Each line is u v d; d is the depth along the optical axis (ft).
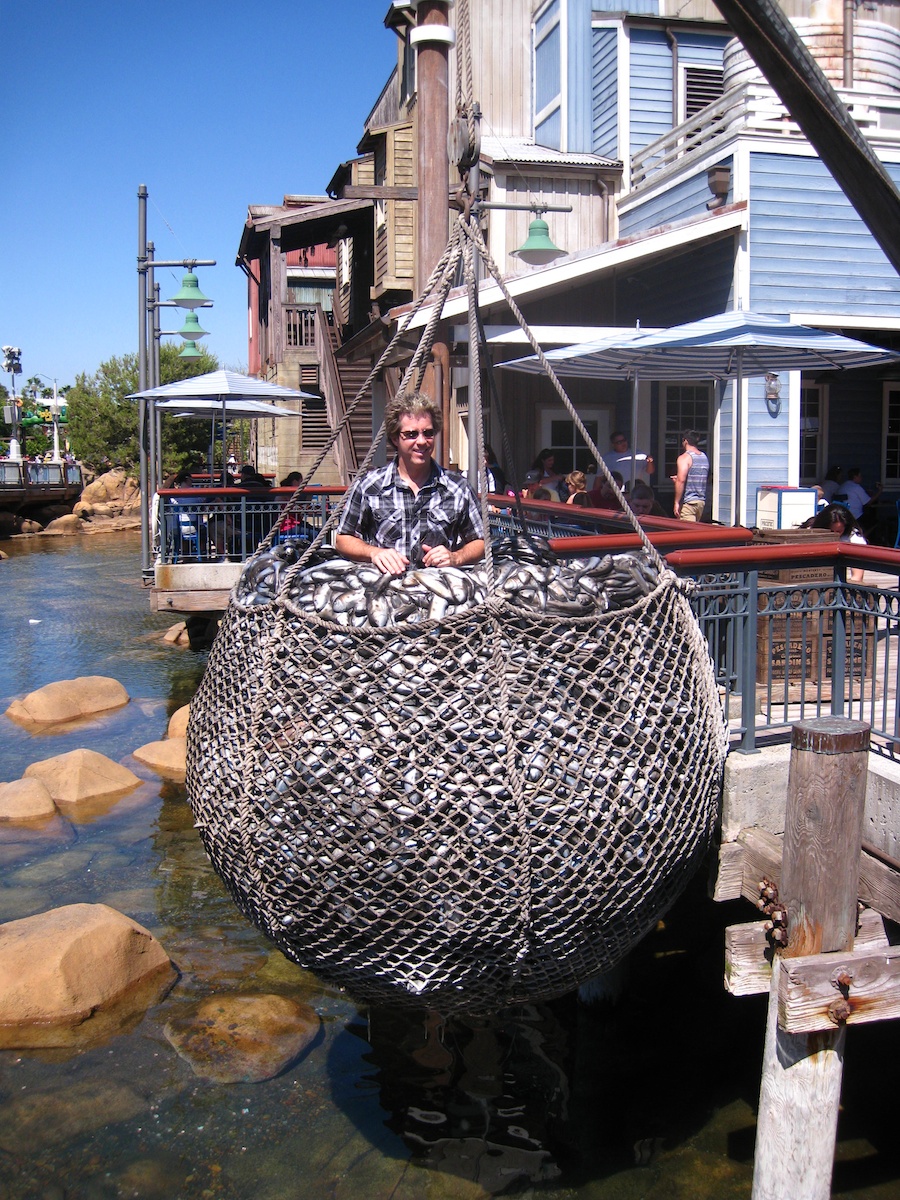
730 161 38.47
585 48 52.75
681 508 35.58
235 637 10.93
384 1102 14.85
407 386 12.23
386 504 13.17
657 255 40.09
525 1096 15.14
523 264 50.52
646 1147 14.14
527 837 9.57
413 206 59.41
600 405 48.34
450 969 10.16
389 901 9.75
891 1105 15.10
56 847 23.82
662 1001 17.83
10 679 41.19
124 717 35.50
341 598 10.09
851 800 10.98
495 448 47.21
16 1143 13.75
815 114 8.73
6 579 74.13
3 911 20.33
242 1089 15.01
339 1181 13.23
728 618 15.26
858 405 48.06
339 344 73.67
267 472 93.15
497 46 56.70
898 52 40.75
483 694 9.68
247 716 10.32
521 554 13.44
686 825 10.73
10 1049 15.81
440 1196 12.99
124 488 136.46
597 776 9.84
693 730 10.94
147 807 26.68
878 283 39.40
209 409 57.62
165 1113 14.42
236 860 10.46
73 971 16.81
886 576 26.94
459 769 9.55
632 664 10.43
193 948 19.12
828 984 10.93
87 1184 13.01
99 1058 15.62
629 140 50.55
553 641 10.05
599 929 10.37
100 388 141.49
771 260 38.32
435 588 10.06
